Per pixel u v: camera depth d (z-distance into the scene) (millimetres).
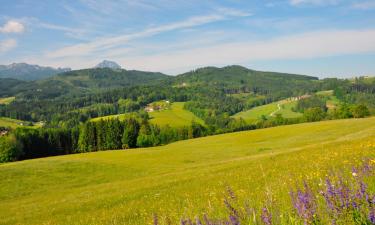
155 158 63000
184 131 147250
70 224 17719
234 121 177000
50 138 126375
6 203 36031
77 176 48875
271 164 25344
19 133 120750
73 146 132000
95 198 27734
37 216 24359
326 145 32312
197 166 45469
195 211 9859
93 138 129000
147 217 13438
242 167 29969
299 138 64625
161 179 34156
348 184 5371
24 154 113688
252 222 5113
